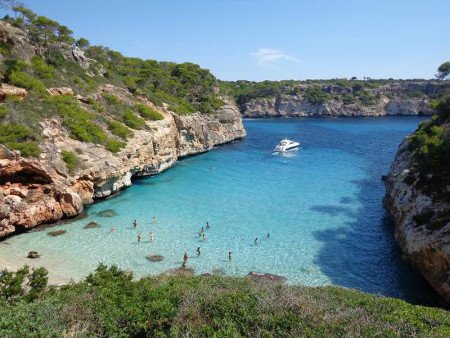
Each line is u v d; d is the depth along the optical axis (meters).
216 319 12.03
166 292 14.59
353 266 31.08
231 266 30.67
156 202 47.16
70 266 29.48
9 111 41.16
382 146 95.12
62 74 58.97
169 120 71.75
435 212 28.88
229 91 197.00
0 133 37.78
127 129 55.75
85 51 82.06
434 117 49.44
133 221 40.16
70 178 41.31
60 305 12.98
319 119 180.25
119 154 50.12
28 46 57.44
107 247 33.41
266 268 30.47
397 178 40.62
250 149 90.38
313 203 47.72
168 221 40.56
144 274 28.77
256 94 196.88
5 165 35.81
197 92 109.31
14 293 17.44
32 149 38.38
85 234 36.16
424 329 11.54
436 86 196.50
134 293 14.82
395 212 37.31
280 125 150.50
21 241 33.88
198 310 12.69
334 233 38.00
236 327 11.58
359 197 50.47
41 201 37.88
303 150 88.69
